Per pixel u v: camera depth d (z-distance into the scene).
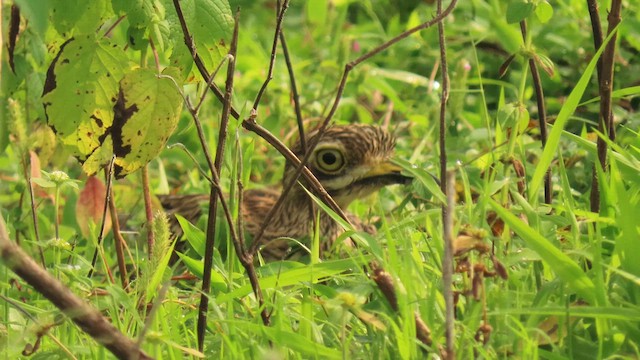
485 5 18.53
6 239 6.31
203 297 8.51
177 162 15.77
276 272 9.70
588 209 10.74
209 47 9.15
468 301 7.89
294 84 11.45
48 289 6.34
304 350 7.75
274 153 15.52
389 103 17.09
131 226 13.05
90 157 9.77
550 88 16.52
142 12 9.29
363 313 7.47
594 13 10.33
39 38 10.21
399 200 13.37
